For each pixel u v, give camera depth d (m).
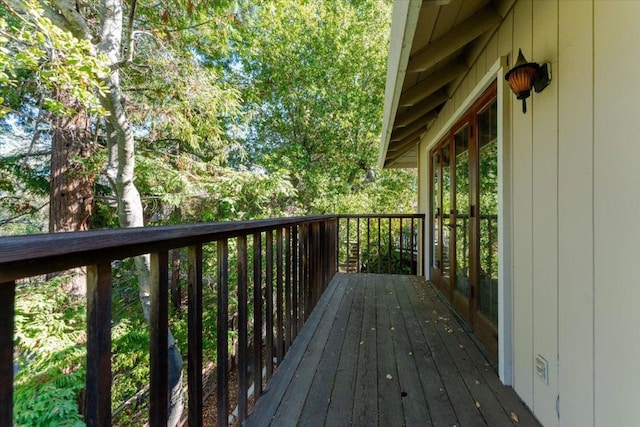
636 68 1.02
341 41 10.68
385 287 4.32
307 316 3.00
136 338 5.10
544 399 1.56
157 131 5.77
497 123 2.17
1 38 2.56
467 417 1.63
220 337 1.46
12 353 0.64
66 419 2.92
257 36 9.45
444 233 3.98
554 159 1.49
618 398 1.09
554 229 1.49
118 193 4.28
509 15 1.99
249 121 8.18
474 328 2.72
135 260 4.49
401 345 2.48
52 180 5.39
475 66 2.65
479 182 2.63
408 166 7.53
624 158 1.07
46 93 4.58
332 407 1.71
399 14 1.68
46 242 0.61
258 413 1.66
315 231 3.41
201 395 1.29
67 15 3.32
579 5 1.31
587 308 1.26
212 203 6.95
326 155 11.57
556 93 1.48
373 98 11.40
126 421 5.01
